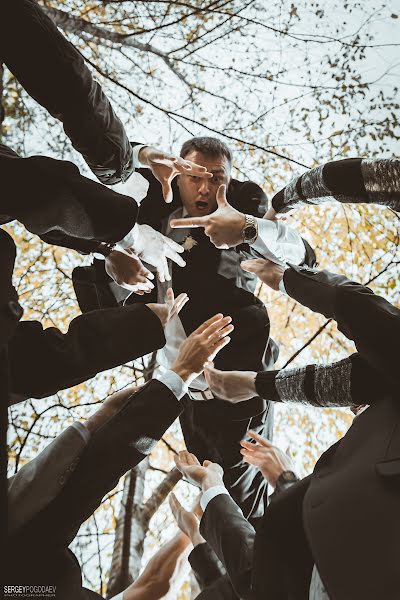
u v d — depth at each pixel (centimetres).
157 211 355
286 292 302
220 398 336
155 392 265
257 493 355
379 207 709
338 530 221
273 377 307
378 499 219
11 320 232
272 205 325
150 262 314
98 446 248
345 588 212
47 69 262
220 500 303
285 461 329
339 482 231
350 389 274
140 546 495
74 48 272
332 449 251
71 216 252
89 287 352
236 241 326
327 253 704
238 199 360
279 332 686
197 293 353
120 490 602
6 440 232
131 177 340
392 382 245
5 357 236
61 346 254
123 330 263
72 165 259
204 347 278
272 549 250
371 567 210
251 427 354
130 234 300
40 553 235
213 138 363
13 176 240
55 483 241
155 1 672
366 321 245
